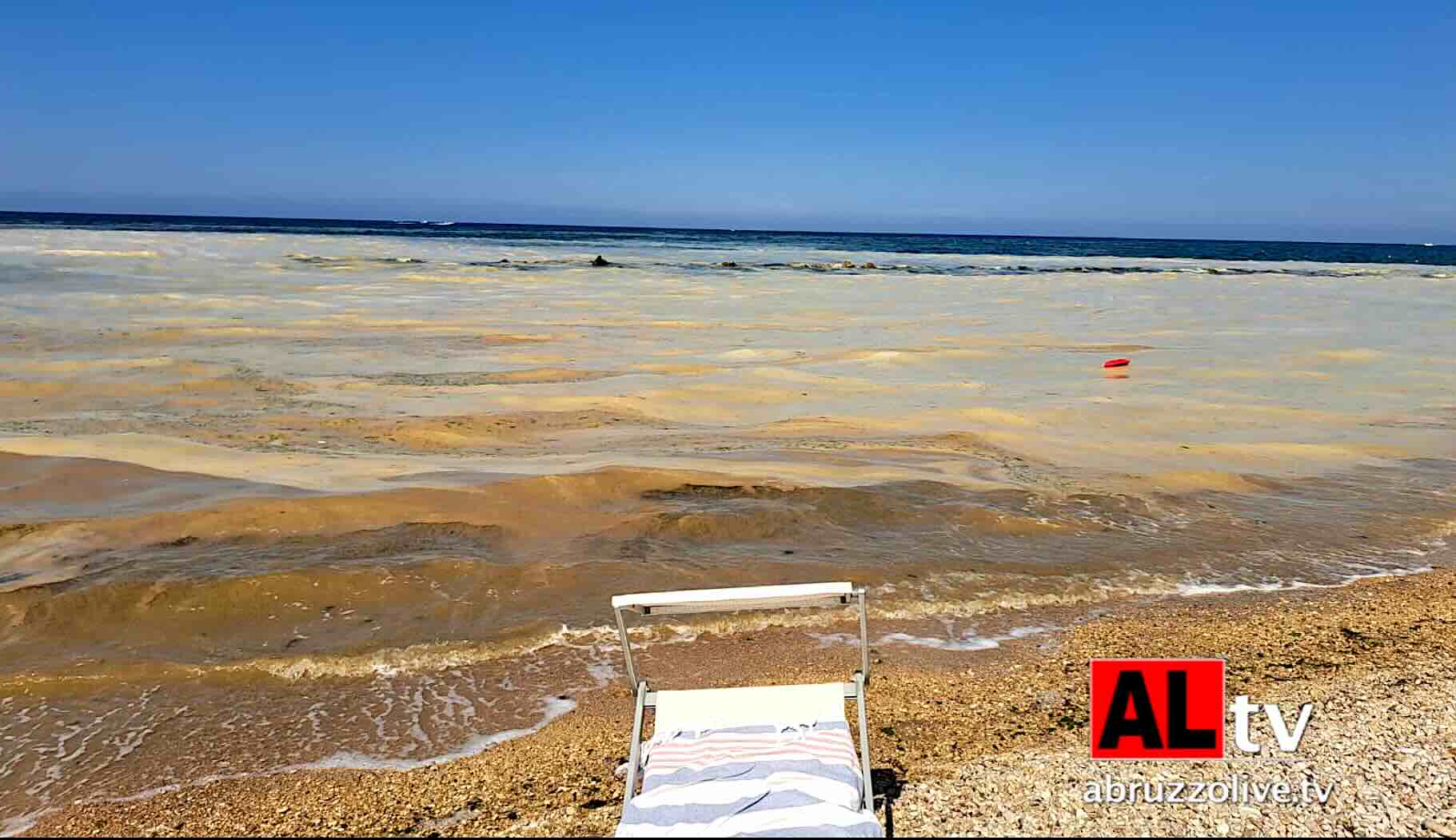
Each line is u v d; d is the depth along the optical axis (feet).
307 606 27.22
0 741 20.52
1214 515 36.76
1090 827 15.74
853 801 14.11
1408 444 48.11
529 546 31.99
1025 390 61.31
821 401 56.80
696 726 16.03
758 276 165.58
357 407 52.80
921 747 19.27
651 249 279.28
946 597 28.48
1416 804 16.21
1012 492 38.75
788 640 25.50
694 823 13.69
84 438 43.42
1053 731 19.88
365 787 18.63
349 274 142.92
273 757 19.98
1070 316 107.14
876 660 24.18
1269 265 255.70
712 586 28.99
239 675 23.54
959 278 168.55
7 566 28.94
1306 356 77.20
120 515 33.01
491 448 44.47
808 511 35.65
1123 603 28.27
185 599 27.04
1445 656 23.52
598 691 22.85
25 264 135.64
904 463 42.88
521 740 20.49
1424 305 130.00
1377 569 31.37
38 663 23.84
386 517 33.65
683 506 35.91
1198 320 105.81
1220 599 28.55
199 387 57.11
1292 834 15.40
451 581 28.84
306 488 36.55
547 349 75.10
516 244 293.43
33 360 63.36
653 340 81.82
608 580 29.25
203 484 36.94
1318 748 18.38
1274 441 48.26
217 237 231.71
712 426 50.14
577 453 43.52
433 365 66.74
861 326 94.73
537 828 16.63
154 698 22.50
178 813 17.79
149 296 101.76
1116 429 50.34
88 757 19.98
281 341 75.82
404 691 22.86
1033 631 26.17
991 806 16.55
